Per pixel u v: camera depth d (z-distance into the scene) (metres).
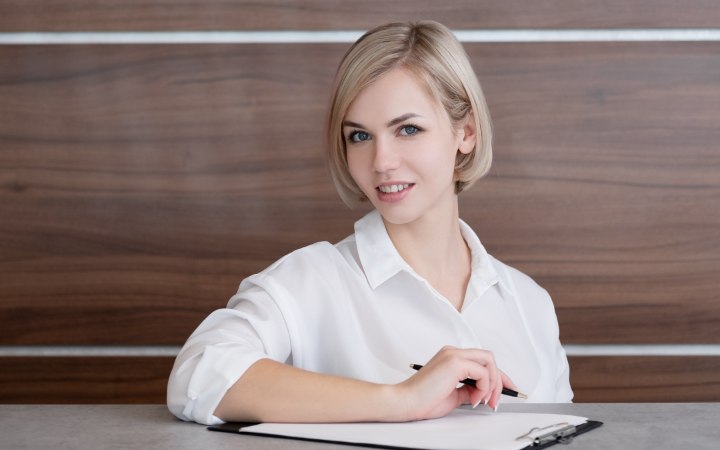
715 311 2.29
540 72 2.28
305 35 2.31
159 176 2.31
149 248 2.31
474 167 1.55
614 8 2.28
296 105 2.30
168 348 2.33
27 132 2.31
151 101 2.31
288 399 1.15
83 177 2.31
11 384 2.33
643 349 2.31
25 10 2.31
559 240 2.29
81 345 2.33
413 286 1.51
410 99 1.40
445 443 0.99
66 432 1.13
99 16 2.31
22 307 2.31
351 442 1.02
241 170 2.31
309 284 1.50
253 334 1.36
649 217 2.29
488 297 1.59
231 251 2.31
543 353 1.64
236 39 2.31
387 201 1.43
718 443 1.03
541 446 1.00
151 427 1.16
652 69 2.28
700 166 2.28
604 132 2.29
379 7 2.29
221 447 1.02
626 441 1.04
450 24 2.29
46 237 2.31
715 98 2.28
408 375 1.47
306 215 2.31
